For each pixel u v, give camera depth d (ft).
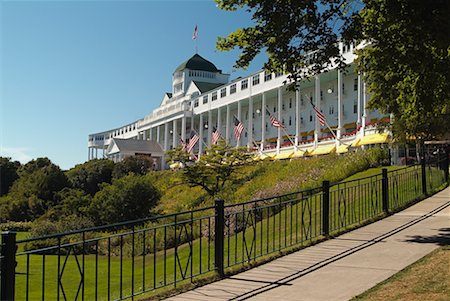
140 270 48.78
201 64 307.17
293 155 163.32
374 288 23.29
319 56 33.32
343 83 165.48
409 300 20.94
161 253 58.29
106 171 210.18
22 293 42.55
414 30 28.99
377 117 132.57
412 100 40.91
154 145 308.81
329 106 174.91
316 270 28.02
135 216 103.81
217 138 168.76
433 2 27.02
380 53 33.88
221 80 311.47
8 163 256.93
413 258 28.86
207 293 24.82
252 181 116.67
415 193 55.88
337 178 80.28
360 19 32.37
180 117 270.67
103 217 103.45
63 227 97.45
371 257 30.04
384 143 110.42
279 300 22.79
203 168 126.52
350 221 43.83
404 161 95.25
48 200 174.70
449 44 27.89
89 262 60.08
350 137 137.59
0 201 183.83
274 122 153.69
